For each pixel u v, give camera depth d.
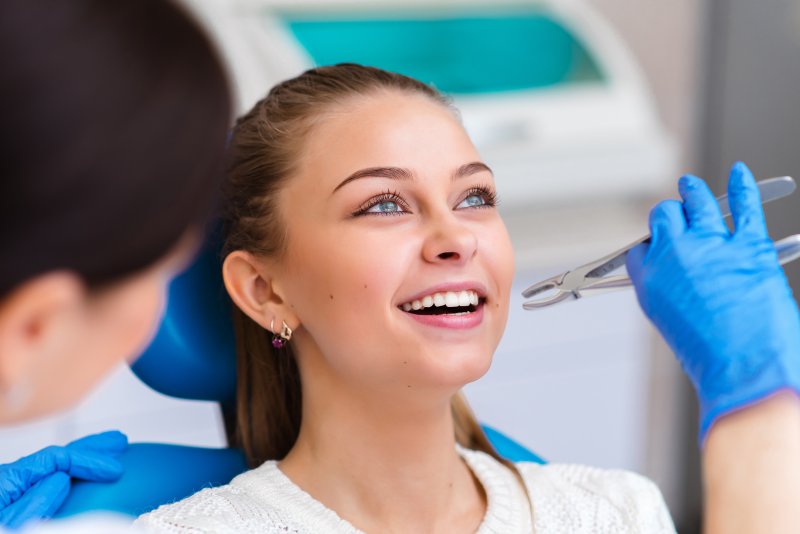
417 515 1.03
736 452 0.70
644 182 2.68
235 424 1.20
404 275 0.95
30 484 1.04
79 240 0.42
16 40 0.40
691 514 3.04
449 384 0.96
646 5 3.06
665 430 2.96
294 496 1.02
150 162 0.43
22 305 0.43
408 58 2.88
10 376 0.45
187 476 1.12
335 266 0.96
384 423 1.00
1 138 0.40
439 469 1.03
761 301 0.77
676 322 0.79
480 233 1.00
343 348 0.97
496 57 2.87
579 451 2.72
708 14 2.90
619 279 0.95
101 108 0.41
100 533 0.56
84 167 0.41
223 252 1.08
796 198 2.73
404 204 0.98
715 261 0.80
